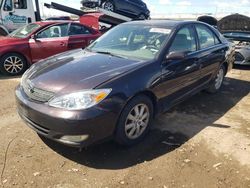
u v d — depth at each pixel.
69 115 3.11
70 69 3.72
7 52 7.37
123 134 3.57
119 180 3.15
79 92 3.21
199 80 5.10
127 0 13.49
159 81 3.92
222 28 10.16
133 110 3.65
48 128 3.28
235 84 7.01
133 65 3.81
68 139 3.20
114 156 3.59
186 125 4.50
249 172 3.36
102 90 3.26
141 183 3.11
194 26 5.09
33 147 3.73
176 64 4.26
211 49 5.41
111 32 5.02
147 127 3.97
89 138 3.22
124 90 3.42
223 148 3.85
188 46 4.76
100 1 12.64
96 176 3.21
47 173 3.23
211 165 3.47
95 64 3.87
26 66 7.73
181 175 3.26
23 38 7.63
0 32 10.81
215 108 5.30
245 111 5.21
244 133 4.31
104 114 3.23
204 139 4.07
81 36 8.34
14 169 3.28
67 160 3.48
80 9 12.61
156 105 4.02
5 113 4.78
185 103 5.50
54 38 7.93
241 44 8.82
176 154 3.67
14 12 11.49
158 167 3.39
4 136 3.99
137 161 3.50
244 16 9.80
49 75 3.60
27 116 3.51
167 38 4.34
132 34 4.65
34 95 3.45
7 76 7.50
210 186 3.10
